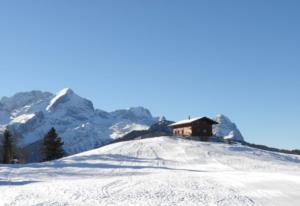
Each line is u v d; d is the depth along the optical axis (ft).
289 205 83.61
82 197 88.43
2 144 356.38
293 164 236.84
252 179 125.08
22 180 135.74
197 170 186.80
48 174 156.35
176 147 277.85
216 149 274.77
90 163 203.82
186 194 94.27
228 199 88.69
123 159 225.76
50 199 85.15
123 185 107.76
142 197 89.45
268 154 275.39
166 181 117.50
